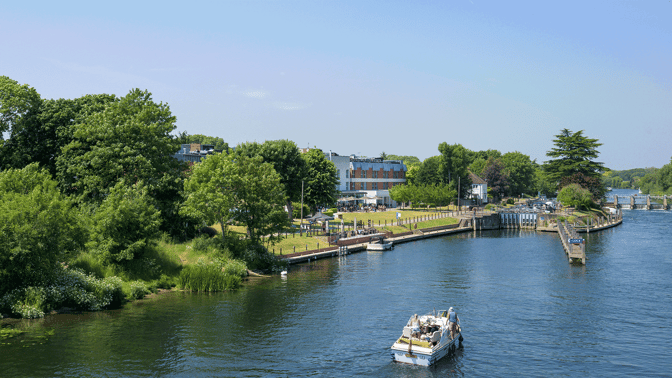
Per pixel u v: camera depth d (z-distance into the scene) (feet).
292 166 318.04
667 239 337.31
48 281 138.21
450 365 107.76
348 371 103.40
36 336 117.29
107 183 194.90
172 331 124.98
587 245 306.14
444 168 530.27
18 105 199.82
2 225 128.77
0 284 131.44
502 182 645.51
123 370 99.66
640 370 106.11
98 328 125.08
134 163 195.31
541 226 430.61
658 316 144.15
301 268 221.46
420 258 255.50
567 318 141.90
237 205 207.62
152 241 180.04
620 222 460.96
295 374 101.19
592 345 120.37
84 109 216.54
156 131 203.82
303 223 312.91
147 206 175.94
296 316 140.56
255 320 135.95
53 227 136.77
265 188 213.05
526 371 105.19
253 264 203.82
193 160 345.51
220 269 181.06
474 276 202.90
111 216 161.79
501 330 131.44
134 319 134.00
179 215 203.00
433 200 461.37
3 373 95.76
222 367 103.35
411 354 106.93
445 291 174.19
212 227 243.81
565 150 544.62
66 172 200.03
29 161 199.82
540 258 255.50
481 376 102.37
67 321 129.70
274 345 116.98
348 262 240.73
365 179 500.74
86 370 98.84
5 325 124.06
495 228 443.73
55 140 208.54
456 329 120.47
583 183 513.86
